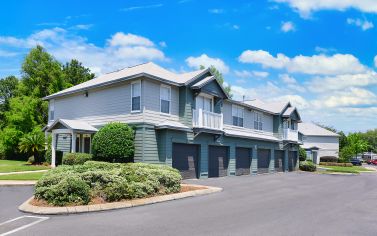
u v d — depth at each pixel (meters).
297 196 15.12
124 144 18.97
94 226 8.61
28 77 40.00
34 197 11.91
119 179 12.34
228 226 8.75
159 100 20.64
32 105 37.66
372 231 8.52
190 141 21.94
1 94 50.41
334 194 16.25
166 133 20.03
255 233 8.07
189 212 10.68
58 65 40.88
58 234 7.79
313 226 8.95
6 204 11.73
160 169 15.09
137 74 19.45
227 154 26.47
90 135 22.41
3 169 22.61
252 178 24.64
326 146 61.22
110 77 23.44
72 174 12.04
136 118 19.84
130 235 7.73
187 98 21.91
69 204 10.80
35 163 26.95
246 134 29.12
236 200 13.47
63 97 25.80
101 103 22.30
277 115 35.53
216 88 24.23
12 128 37.09
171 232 8.05
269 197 14.56
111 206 11.16
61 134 25.27
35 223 8.95
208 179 22.64
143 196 12.81
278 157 35.72
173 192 14.30
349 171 39.66
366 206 12.58
